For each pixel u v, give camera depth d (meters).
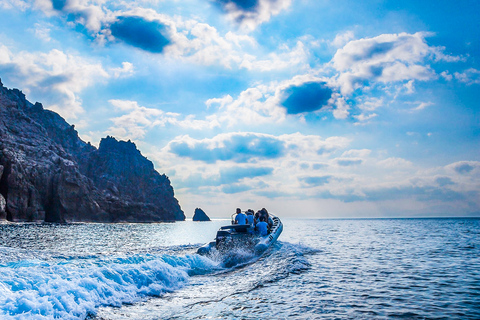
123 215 103.75
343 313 4.69
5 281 4.57
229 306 5.07
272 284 6.74
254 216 15.45
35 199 67.81
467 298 5.55
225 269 8.80
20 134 80.75
